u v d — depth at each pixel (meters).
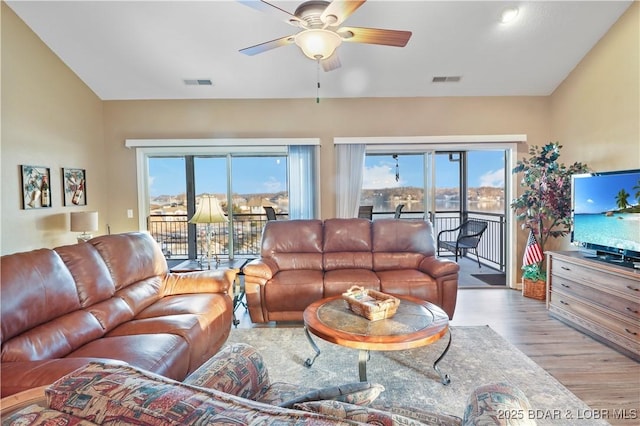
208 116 4.48
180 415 0.58
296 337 3.01
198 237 5.04
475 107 4.45
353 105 4.48
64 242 3.78
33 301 1.71
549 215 3.82
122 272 2.43
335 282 3.20
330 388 1.05
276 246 3.74
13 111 3.16
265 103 4.48
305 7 2.11
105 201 4.51
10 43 3.12
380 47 3.53
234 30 3.30
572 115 3.96
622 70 3.23
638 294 2.44
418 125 4.47
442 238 6.57
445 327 2.06
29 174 3.32
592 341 2.84
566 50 3.61
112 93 4.34
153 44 3.51
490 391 0.89
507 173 4.55
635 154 3.12
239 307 3.84
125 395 0.62
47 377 1.31
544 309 3.65
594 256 3.07
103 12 3.12
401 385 2.21
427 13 3.10
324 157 4.53
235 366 1.24
